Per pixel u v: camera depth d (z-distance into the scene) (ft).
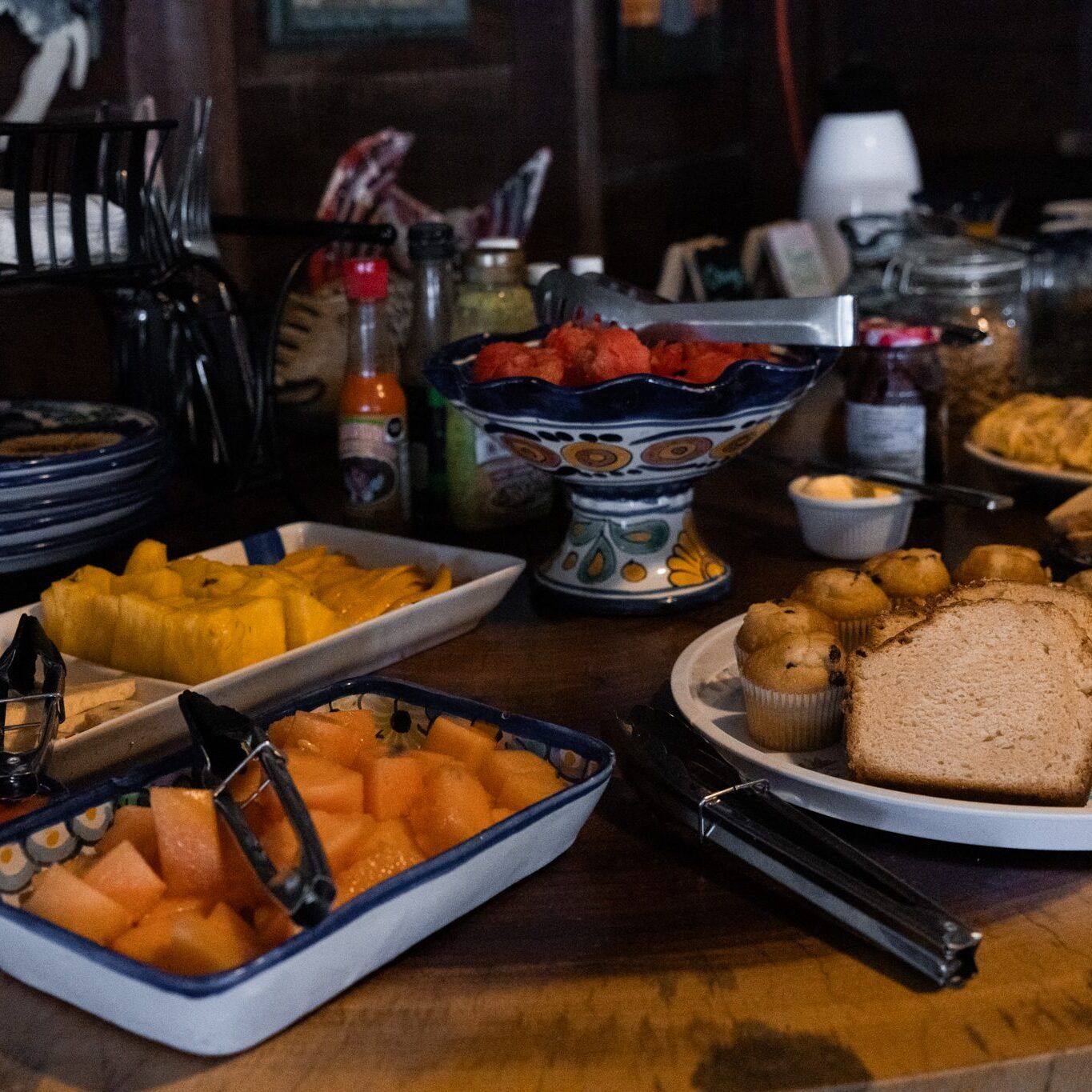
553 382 3.29
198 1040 1.92
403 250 6.07
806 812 2.59
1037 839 2.40
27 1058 1.99
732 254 6.79
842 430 5.57
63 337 4.76
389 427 4.06
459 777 2.31
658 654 3.39
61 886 2.07
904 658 2.53
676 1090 1.88
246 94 5.32
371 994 2.10
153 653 3.09
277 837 2.11
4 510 3.32
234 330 4.27
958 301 5.58
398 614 3.20
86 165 3.33
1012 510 4.50
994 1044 1.94
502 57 6.59
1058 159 9.46
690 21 7.89
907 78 9.87
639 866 2.45
